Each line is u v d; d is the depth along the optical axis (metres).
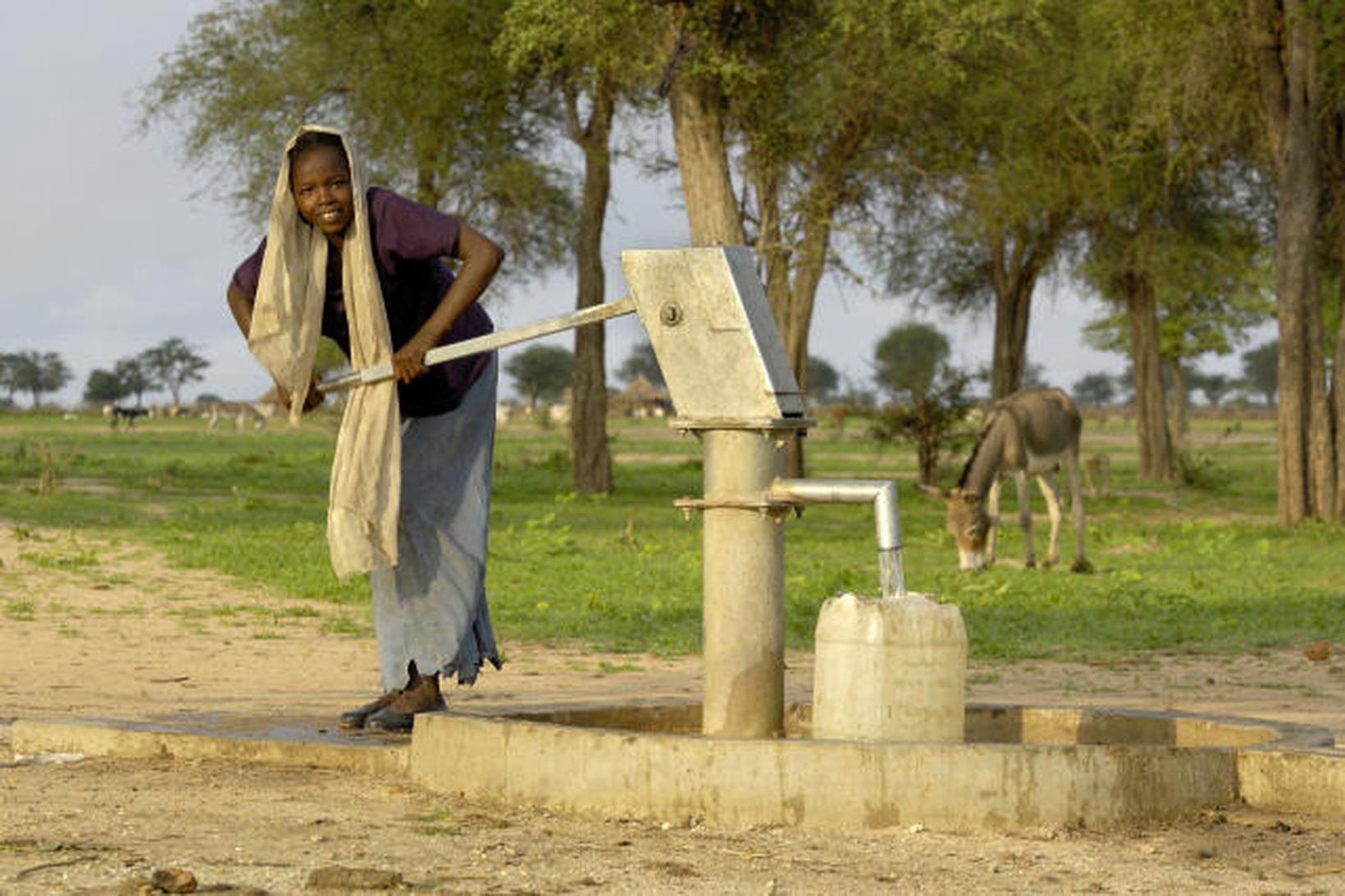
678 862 4.28
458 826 4.70
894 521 5.14
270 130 32.78
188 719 6.49
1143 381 43.56
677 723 6.21
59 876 3.90
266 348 5.55
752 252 5.33
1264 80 27.25
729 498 5.15
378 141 33.12
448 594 5.86
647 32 26.27
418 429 5.87
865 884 4.09
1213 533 26.30
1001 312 40.34
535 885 3.96
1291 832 4.93
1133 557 22.30
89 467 42.81
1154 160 37.41
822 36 26.77
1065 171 36.56
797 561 20.20
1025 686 10.31
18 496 28.41
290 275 5.56
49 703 8.12
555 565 19.12
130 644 11.39
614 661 11.39
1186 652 12.49
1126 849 4.62
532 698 9.05
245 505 28.25
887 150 33.25
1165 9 26.09
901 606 5.07
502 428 109.25
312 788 5.30
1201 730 6.03
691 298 5.16
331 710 8.04
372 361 5.53
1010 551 23.62
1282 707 9.15
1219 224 41.12
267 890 3.83
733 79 25.50
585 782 4.93
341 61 32.72
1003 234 39.25
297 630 12.68
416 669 6.02
